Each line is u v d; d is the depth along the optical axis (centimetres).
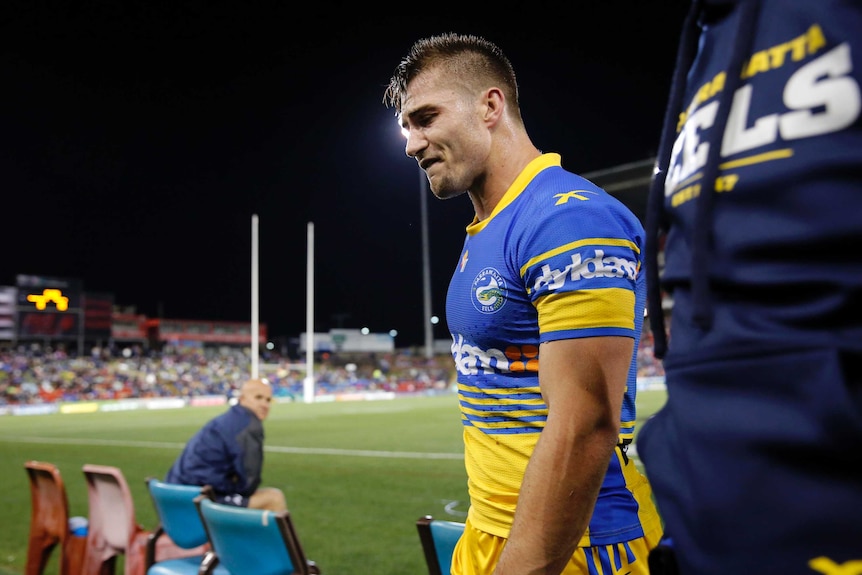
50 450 1702
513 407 169
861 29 68
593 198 151
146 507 903
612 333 139
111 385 5147
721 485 72
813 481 66
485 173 184
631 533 168
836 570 64
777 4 75
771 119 72
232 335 7650
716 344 75
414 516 812
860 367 65
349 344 8006
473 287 173
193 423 2586
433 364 7362
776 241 69
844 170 66
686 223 80
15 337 5638
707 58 84
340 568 604
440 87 181
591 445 134
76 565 439
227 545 303
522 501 134
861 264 65
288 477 1140
